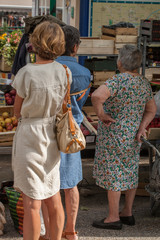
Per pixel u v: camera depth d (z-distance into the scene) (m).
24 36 4.89
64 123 2.95
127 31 5.88
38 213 2.94
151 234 3.81
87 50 5.79
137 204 4.51
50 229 3.15
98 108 3.58
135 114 3.71
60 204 3.12
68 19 10.49
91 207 4.41
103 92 3.57
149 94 3.77
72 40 3.35
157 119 4.62
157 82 6.61
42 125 2.89
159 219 4.14
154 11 9.03
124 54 3.67
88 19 8.84
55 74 2.87
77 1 9.31
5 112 5.20
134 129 3.72
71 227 3.57
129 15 8.98
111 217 3.88
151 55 7.15
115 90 3.60
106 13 8.88
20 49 4.90
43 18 4.72
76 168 3.47
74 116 3.42
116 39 5.83
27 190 2.88
